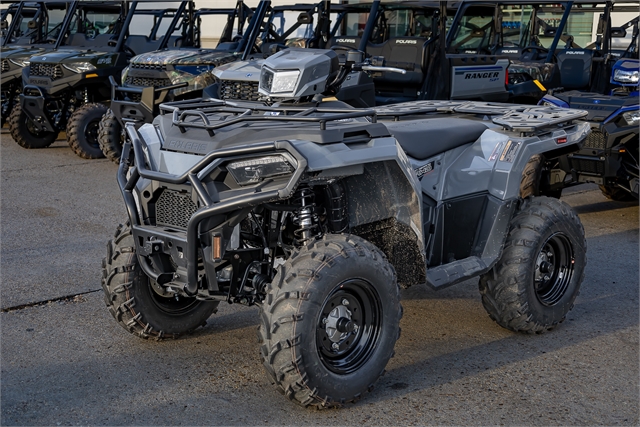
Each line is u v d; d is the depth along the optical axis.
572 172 6.20
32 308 3.96
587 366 3.35
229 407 2.90
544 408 2.92
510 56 10.14
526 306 3.59
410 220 3.20
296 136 2.81
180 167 2.94
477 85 8.50
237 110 3.15
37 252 5.00
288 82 4.02
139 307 3.39
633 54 9.43
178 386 3.08
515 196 3.62
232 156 2.78
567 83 9.60
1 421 2.75
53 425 2.73
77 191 7.04
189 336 3.63
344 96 7.08
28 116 9.33
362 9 8.91
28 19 12.75
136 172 3.09
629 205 6.96
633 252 5.32
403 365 3.33
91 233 5.52
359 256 2.85
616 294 4.41
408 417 2.83
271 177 2.79
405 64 7.94
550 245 3.80
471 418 2.83
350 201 3.10
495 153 3.67
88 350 3.43
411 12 8.59
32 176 7.80
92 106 8.98
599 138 6.02
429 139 3.56
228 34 10.70
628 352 3.52
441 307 4.13
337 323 2.86
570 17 10.38
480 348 3.54
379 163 3.08
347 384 2.84
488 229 3.63
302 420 2.80
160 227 3.04
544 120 3.77
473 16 9.71
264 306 2.76
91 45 11.12
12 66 10.20
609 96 6.33
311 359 2.73
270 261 3.12
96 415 2.81
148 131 3.18
